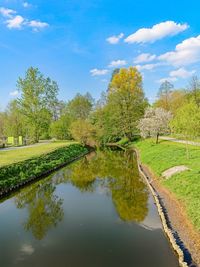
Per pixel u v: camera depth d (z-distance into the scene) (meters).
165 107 100.62
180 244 17.36
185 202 22.55
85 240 19.31
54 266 16.02
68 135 98.38
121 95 91.44
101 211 25.52
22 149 61.50
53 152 56.31
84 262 16.31
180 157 40.34
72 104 138.88
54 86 86.56
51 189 35.19
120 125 92.38
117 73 99.25
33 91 83.75
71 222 22.97
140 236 19.59
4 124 96.25
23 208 27.39
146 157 50.91
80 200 29.64
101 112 105.25
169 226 20.28
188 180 26.83
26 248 18.36
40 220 23.73
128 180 37.94
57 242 19.16
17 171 37.31
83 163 55.97
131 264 15.88
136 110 91.56
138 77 92.81
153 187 31.97
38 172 41.19
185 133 38.88
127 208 25.88
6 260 16.81
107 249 17.83
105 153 72.88
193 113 39.03
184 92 100.44
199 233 17.53
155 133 70.25
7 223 23.17
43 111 85.12
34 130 84.69
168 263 15.81
